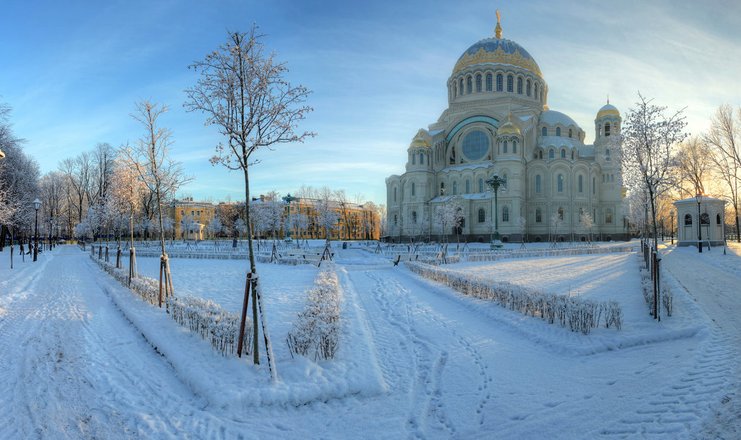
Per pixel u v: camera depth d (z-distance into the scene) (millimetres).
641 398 6750
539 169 82062
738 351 8617
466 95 92938
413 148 88062
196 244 68625
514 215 77062
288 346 9531
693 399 6512
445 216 68250
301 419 6582
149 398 7328
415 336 11141
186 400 7254
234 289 19016
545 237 80562
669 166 16719
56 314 13969
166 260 14711
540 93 95812
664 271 21750
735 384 6922
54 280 23891
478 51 92875
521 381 7859
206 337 10094
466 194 83250
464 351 9742
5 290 19219
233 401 6887
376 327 12125
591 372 8102
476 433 6094
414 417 6645
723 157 42969
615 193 84250
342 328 11453
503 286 14258
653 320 11547
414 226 85938
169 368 8844
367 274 26047
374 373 8102
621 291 16953
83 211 95500
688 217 47281
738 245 48594
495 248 52375
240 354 8906
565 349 9398
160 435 6059
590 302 11086
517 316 12508
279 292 17875
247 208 9047
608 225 84750
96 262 36625
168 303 13305
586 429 5938
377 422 6484
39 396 7398
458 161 89938
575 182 82000
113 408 6941
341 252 53469
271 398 7016
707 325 10586
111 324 12633
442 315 13484
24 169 55281
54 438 6004
